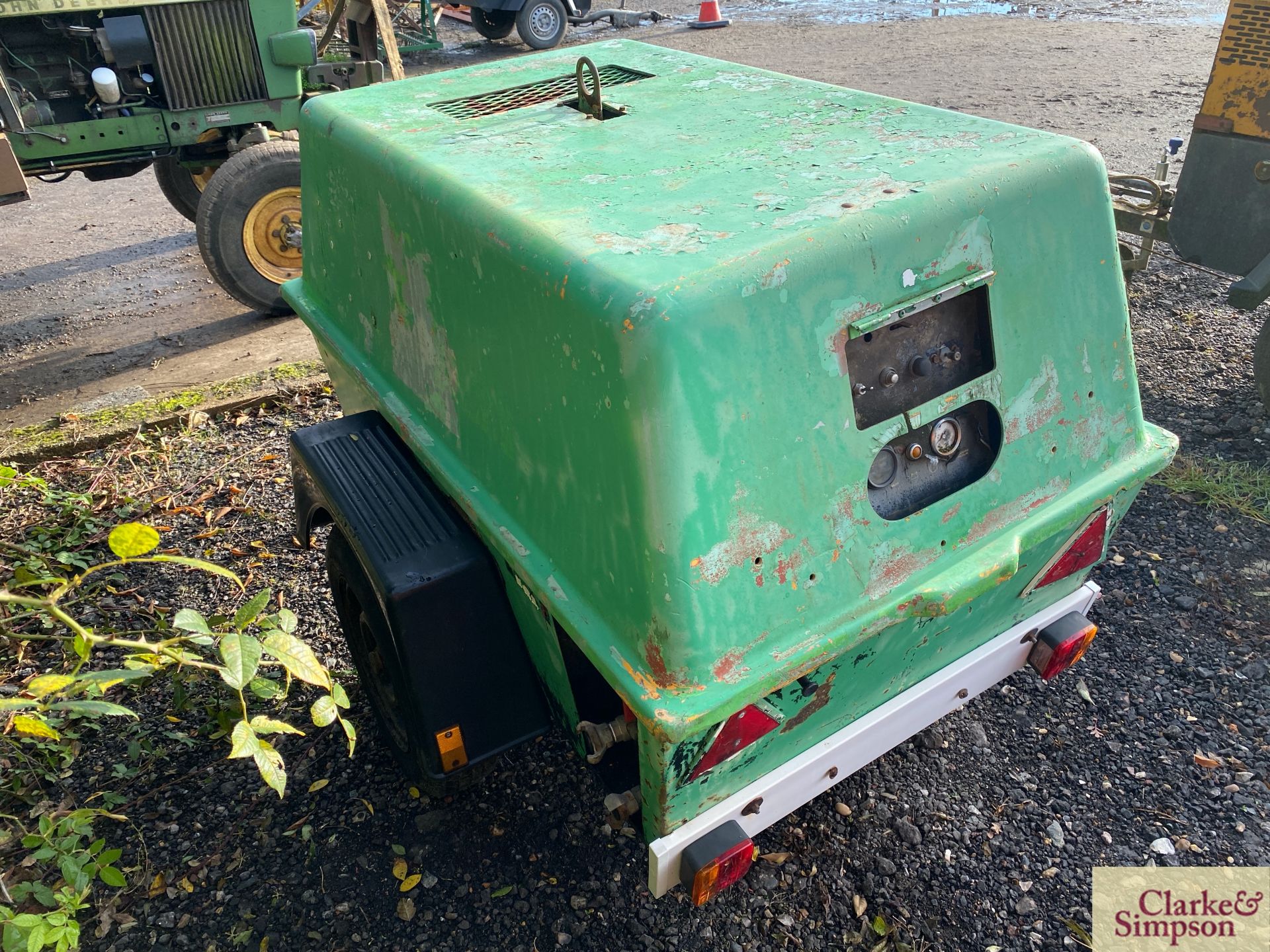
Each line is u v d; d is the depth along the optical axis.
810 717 2.09
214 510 4.05
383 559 2.27
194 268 6.64
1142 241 5.48
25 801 2.82
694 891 2.01
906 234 1.81
